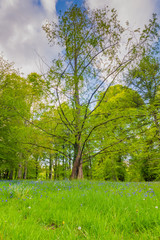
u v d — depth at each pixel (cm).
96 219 235
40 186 609
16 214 265
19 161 1500
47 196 418
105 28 799
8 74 1551
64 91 852
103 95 923
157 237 188
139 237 191
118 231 208
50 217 267
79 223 232
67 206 320
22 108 1215
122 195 419
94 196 392
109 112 927
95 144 1023
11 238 181
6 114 1356
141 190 523
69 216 255
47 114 974
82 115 970
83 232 212
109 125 928
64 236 188
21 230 195
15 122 1552
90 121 912
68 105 973
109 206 304
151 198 385
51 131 1052
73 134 968
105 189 563
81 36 834
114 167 1938
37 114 951
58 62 826
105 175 2438
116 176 2278
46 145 1161
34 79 842
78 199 378
